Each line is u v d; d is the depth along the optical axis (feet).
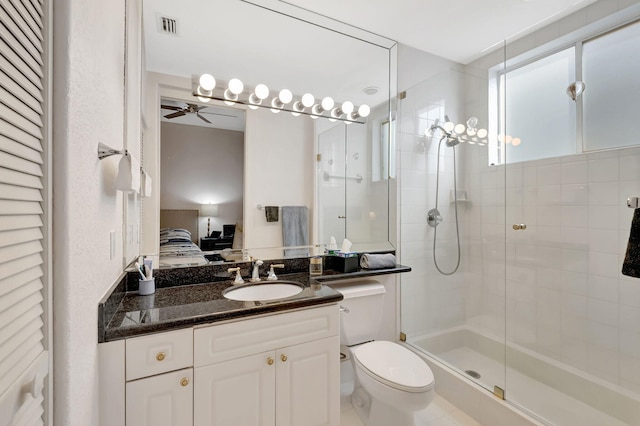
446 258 8.25
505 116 7.82
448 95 8.24
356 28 6.97
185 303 4.33
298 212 6.81
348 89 7.32
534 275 7.00
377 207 7.70
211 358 3.90
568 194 6.52
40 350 2.14
